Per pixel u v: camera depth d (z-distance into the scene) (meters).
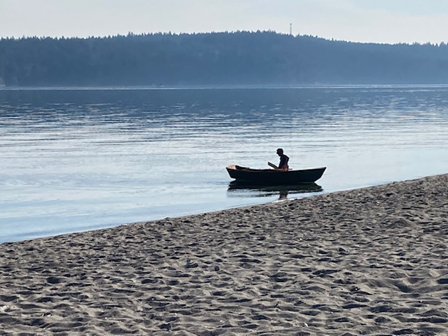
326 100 120.38
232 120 66.81
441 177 23.98
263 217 15.97
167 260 11.00
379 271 9.26
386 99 123.44
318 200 18.89
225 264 10.37
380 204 17.09
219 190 25.11
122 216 20.12
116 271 10.28
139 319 7.45
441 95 146.50
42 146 42.03
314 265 9.96
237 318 7.34
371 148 40.53
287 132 51.94
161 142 44.44
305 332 6.61
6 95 157.00
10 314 7.86
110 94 169.00
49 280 9.84
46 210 21.17
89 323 7.36
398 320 6.93
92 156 36.47
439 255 10.19
